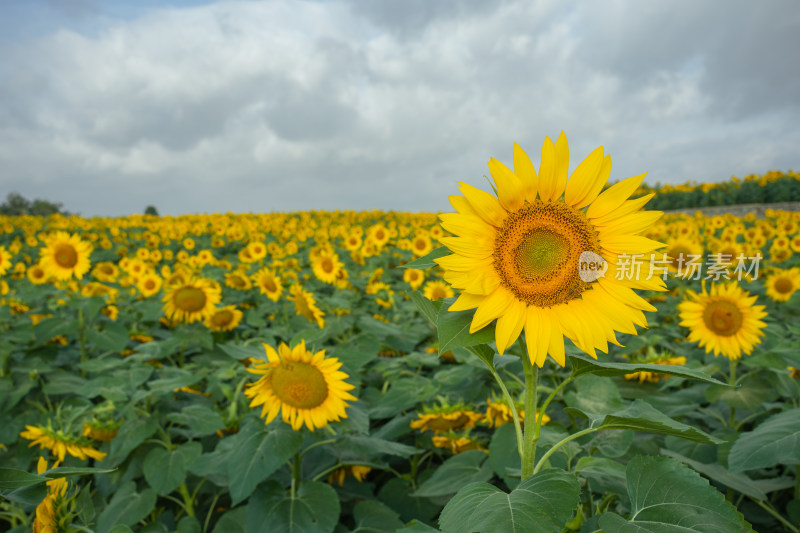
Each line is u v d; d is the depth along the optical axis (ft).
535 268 4.88
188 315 18.40
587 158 4.87
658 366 4.76
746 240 42.04
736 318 11.69
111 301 22.27
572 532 5.14
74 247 21.40
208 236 57.77
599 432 8.04
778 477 10.53
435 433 11.46
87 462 11.26
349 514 11.34
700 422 12.51
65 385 13.25
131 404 10.61
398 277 32.35
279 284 22.26
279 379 9.18
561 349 4.77
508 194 4.86
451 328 5.01
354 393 11.08
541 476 4.45
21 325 16.79
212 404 13.04
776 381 11.49
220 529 9.72
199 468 9.94
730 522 4.21
